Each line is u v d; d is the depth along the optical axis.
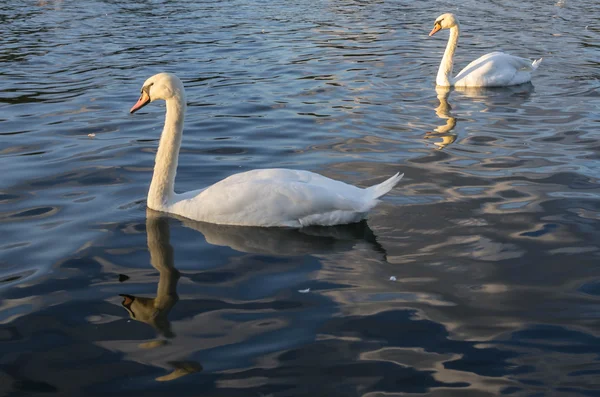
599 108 12.34
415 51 18.19
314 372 4.77
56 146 10.13
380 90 13.96
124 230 7.18
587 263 6.41
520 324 5.39
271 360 4.91
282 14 25.45
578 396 4.51
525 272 6.24
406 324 5.38
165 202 7.65
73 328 5.33
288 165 9.29
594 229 7.15
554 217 7.46
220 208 7.29
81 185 8.51
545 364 4.86
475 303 5.70
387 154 9.80
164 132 7.56
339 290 5.93
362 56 17.44
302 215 7.19
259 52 18.00
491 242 6.86
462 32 21.27
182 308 5.64
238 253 6.67
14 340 5.16
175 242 6.91
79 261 6.46
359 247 6.78
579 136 10.59
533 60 16.95
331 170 9.08
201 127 11.23
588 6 27.08
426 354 4.98
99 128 11.17
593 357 4.94
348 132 10.94
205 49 18.47
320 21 23.62
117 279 6.14
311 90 13.86
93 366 4.84
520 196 8.09
